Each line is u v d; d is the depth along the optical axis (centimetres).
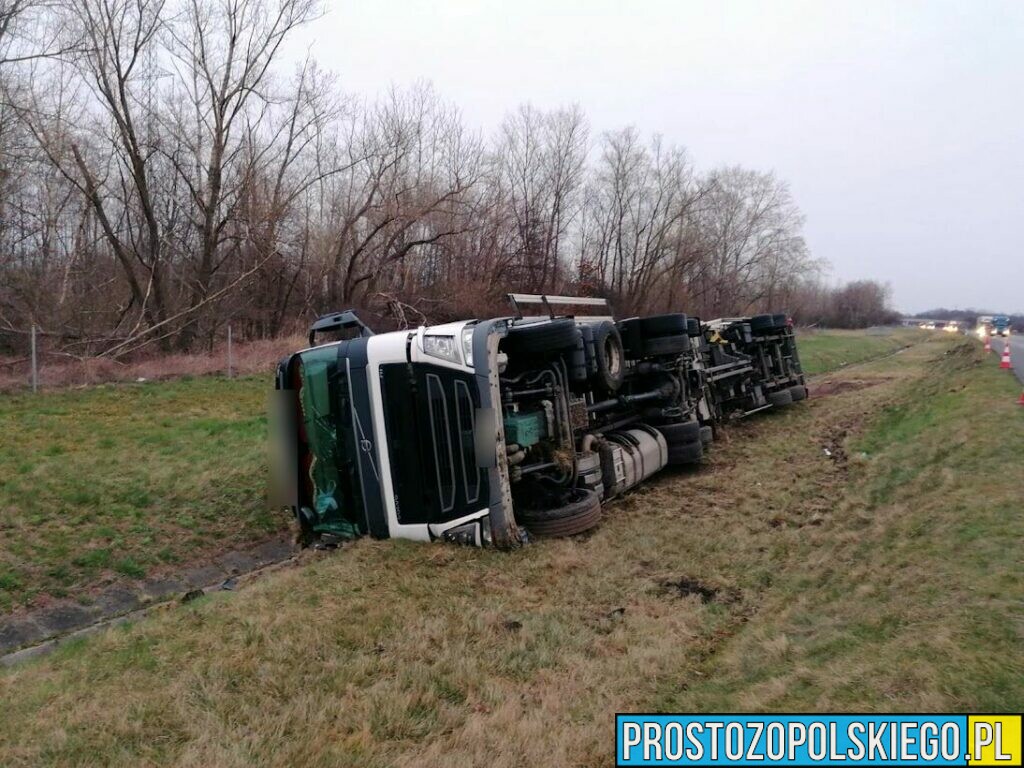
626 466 868
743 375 1495
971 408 1059
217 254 2427
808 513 775
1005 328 4888
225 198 2338
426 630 474
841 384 2139
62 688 406
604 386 860
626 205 3803
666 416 1057
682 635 483
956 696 325
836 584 543
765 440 1271
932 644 378
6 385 1399
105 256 2416
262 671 412
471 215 2792
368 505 683
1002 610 394
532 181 3309
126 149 2142
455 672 420
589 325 859
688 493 901
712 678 420
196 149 2341
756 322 1628
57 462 903
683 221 3931
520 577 585
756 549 660
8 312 1912
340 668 417
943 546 539
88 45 2017
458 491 656
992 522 552
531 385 748
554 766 331
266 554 771
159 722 358
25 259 2136
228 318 2317
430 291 2702
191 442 1056
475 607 518
